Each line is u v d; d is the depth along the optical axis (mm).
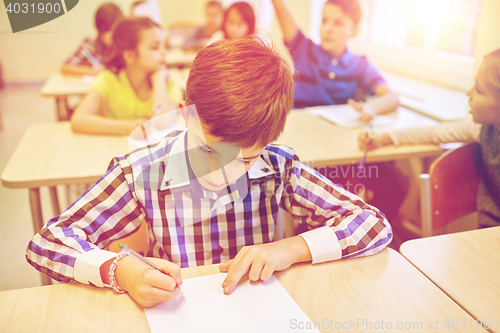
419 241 798
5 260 1896
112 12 3006
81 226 741
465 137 1387
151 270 626
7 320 577
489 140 1275
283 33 2279
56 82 2738
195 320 582
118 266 646
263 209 865
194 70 662
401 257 749
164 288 604
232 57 646
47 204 2480
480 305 617
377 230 777
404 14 2789
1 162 3143
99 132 1572
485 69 1282
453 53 2398
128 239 939
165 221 813
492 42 1336
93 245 713
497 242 796
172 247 821
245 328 565
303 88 2291
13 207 2467
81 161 1318
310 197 879
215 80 630
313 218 890
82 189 2643
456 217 1279
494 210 1266
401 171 2078
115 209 788
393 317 589
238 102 620
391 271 704
